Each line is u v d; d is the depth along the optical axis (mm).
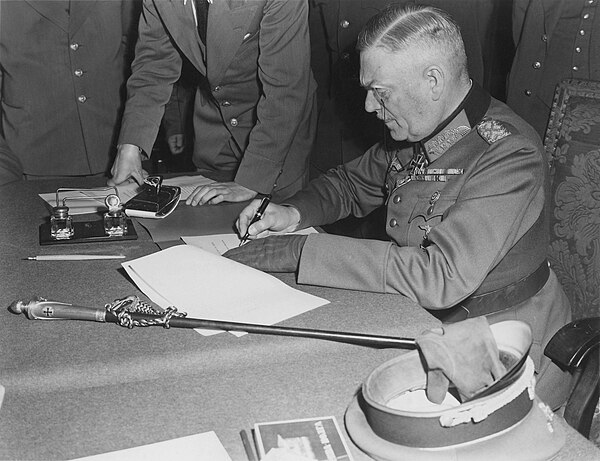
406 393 1073
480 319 1064
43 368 1232
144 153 2449
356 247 1578
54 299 1518
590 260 1743
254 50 2324
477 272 1526
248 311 1433
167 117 3473
